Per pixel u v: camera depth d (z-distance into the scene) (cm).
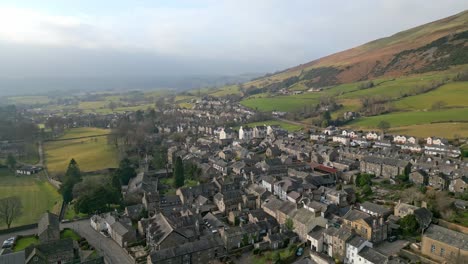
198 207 14012
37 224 13212
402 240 10756
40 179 19412
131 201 15012
